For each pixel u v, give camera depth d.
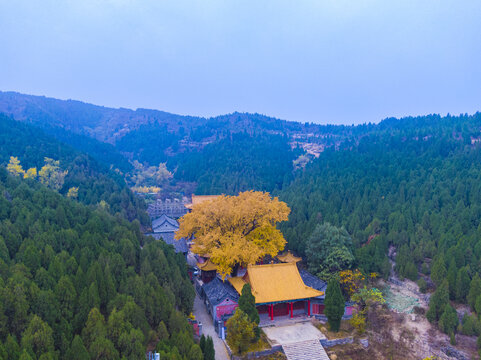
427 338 51.97
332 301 50.81
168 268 52.41
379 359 48.75
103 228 60.44
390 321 55.41
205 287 60.09
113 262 48.16
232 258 57.31
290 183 149.38
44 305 37.62
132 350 36.66
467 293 56.12
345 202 93.62
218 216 65.38
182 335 40.25
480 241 60.88
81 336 39.09
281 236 68.50
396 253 70.69
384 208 82.19
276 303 52.75
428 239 68.50
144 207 125.94
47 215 56.09
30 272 42.72
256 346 47.47
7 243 47.12
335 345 49.84
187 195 184.00
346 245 68.25
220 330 50.34
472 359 47.38
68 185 113.88
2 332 34.97
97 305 41.38
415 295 61.16
